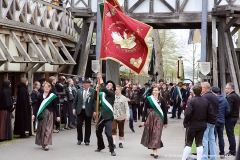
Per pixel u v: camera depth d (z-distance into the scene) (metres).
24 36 15.32
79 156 10.02
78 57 23.88
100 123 10.50
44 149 10.79
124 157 10.07
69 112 15.38
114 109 11.51
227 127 10.53
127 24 11.15
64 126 15.50
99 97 11.15
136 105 19.25
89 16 22.44
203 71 20.34
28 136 13.20
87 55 22.33
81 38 22.53
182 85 23.03
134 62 11.28
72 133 14.35
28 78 15.77
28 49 16.09
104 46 11.12
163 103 10.24
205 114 8.90
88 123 11.79
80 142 11.84
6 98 12.05
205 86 9.76
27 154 10.11
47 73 17.56
